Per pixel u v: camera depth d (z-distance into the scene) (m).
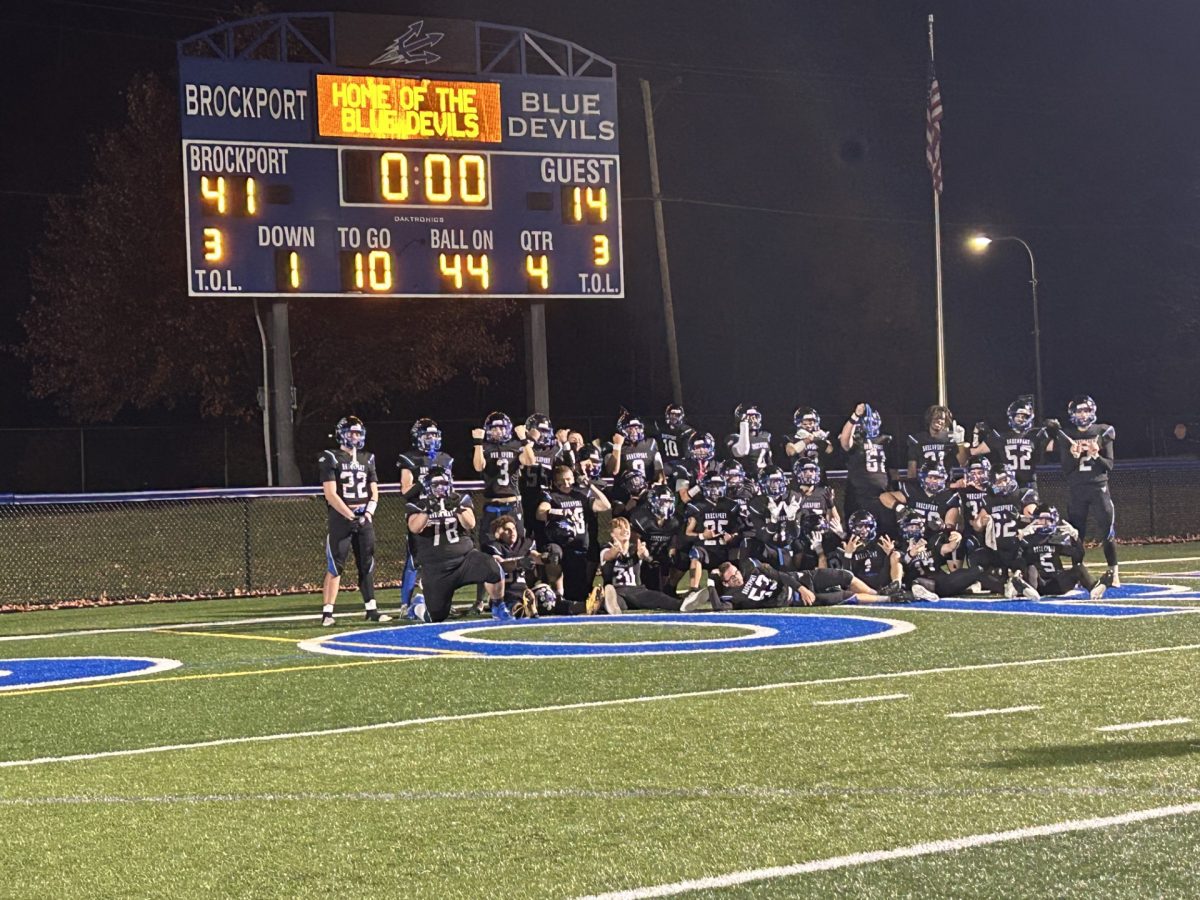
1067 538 13.04
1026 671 8.29
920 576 13.06
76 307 32.00
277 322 21.39
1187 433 43.66
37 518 22.14
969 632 10.21
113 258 31.36
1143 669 8.23
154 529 21.33
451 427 35.19
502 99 19.14
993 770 5.73
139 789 5.98
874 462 14.34
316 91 18.42
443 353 31.86
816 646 9.68
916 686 7.88
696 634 10.67
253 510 22.39
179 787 5.99
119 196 31.31
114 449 33.97
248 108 18.23
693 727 6.88
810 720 6.95
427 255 18.83
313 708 7.91
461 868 4.65
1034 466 13.54
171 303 30.64
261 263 18.27
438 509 12.42
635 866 4.60
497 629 11.55
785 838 4.85
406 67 18.78
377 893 4.43
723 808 5.29
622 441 14.17
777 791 5.51
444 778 5.97
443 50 18.92
